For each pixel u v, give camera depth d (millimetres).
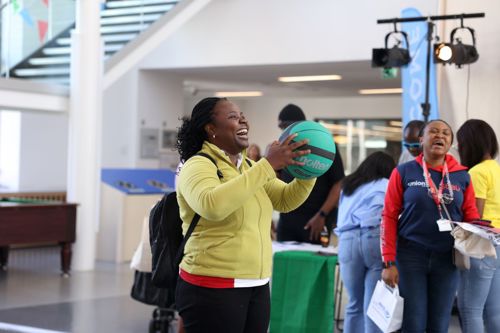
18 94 8398
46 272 8891
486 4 7488
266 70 11484
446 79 7695
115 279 8453
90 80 8828
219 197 2676
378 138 17031
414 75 7645
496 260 4273
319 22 10266
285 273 5391
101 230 9805
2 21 8414
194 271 2914
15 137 11922
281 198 3170
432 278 4102
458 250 3967
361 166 4895
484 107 7496
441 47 7020
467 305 4336
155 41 10383
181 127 3146
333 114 17422
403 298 4090
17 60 8570
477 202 4383
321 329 5266
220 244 2875
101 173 9836
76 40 8805
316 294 5312
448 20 7695
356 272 4812
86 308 6906
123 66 10148
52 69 8891
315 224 5793
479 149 4480
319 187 5980
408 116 7734
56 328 6105
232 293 2883
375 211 4711
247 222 2910
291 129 2910
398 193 4125
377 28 9844
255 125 18234
